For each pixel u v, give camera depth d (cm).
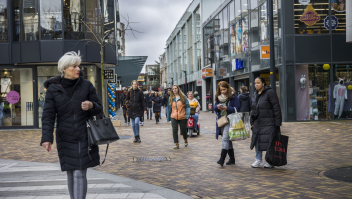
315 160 714
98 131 352
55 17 1741
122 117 2817
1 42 1775
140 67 2802
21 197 467
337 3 1762
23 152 941
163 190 497
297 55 1748
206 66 3478
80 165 352
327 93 1777
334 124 1538
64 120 356
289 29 1747
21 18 1759
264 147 632
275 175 585
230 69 2672
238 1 2447
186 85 4612
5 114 1812
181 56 4844
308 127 1433
